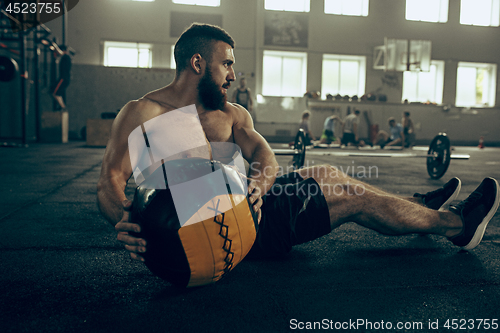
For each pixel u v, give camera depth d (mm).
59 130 8586
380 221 1103
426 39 11945
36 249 1271
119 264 1140
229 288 962
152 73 10922
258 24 11133
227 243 764
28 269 1084
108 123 7078
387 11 11719
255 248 1063
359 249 1313
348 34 11609
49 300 886
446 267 1132
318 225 1058
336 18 11523
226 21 11055
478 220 1174
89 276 1040
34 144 7566
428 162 3588
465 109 12148
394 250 1306
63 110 10055
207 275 788
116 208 825
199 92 948
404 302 889
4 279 1007
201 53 923
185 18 10922
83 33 10703
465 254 1260
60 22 10586
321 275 1058
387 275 1062
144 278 1031
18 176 3113
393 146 9695
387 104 11766
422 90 12312
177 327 767
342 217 1088
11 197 2217
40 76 10516
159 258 763
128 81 10906
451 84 12156
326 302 885
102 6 10711
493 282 1017
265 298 904
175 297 909
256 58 11195
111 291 941
